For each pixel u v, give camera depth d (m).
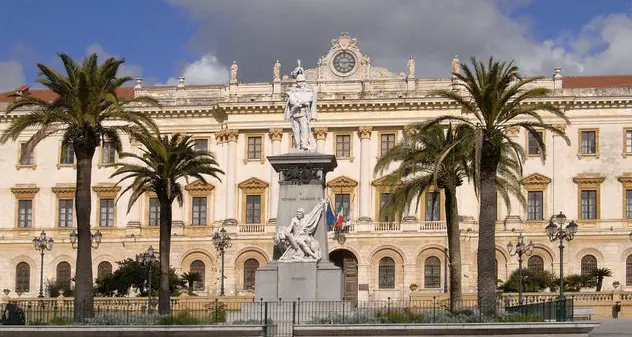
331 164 46.72
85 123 49.75
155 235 102.56
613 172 98.75
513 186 61.94
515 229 98.25
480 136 46.38
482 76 48.53
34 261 103.94
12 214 105.06
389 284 97.94
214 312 45.25
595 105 99.19
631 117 99.00
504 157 60.19
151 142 53.12
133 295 87.56
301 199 46.38
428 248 97.62
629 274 97.31
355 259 99.38
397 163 100.31
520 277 69.44
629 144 99.06
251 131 102.38
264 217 101.50
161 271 59.12
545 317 43.91
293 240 45.34
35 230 104.38
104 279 85.94
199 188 103.00
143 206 103.31
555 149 99.75
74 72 50.28
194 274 92.75
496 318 41.88
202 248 101.56
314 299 44.75
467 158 57.22
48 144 105.56
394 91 100.38
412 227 98.19
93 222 103.88
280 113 101.88
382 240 98.31
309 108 47.94
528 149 100.19
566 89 99.62
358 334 39.12
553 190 99.12
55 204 104.69
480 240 46.94
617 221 97.94
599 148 99.00
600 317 71.50
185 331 39.28
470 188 98.38
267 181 101.62
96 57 50.34
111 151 104.56
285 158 46.47
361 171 100.69
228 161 102.25
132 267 85.31
